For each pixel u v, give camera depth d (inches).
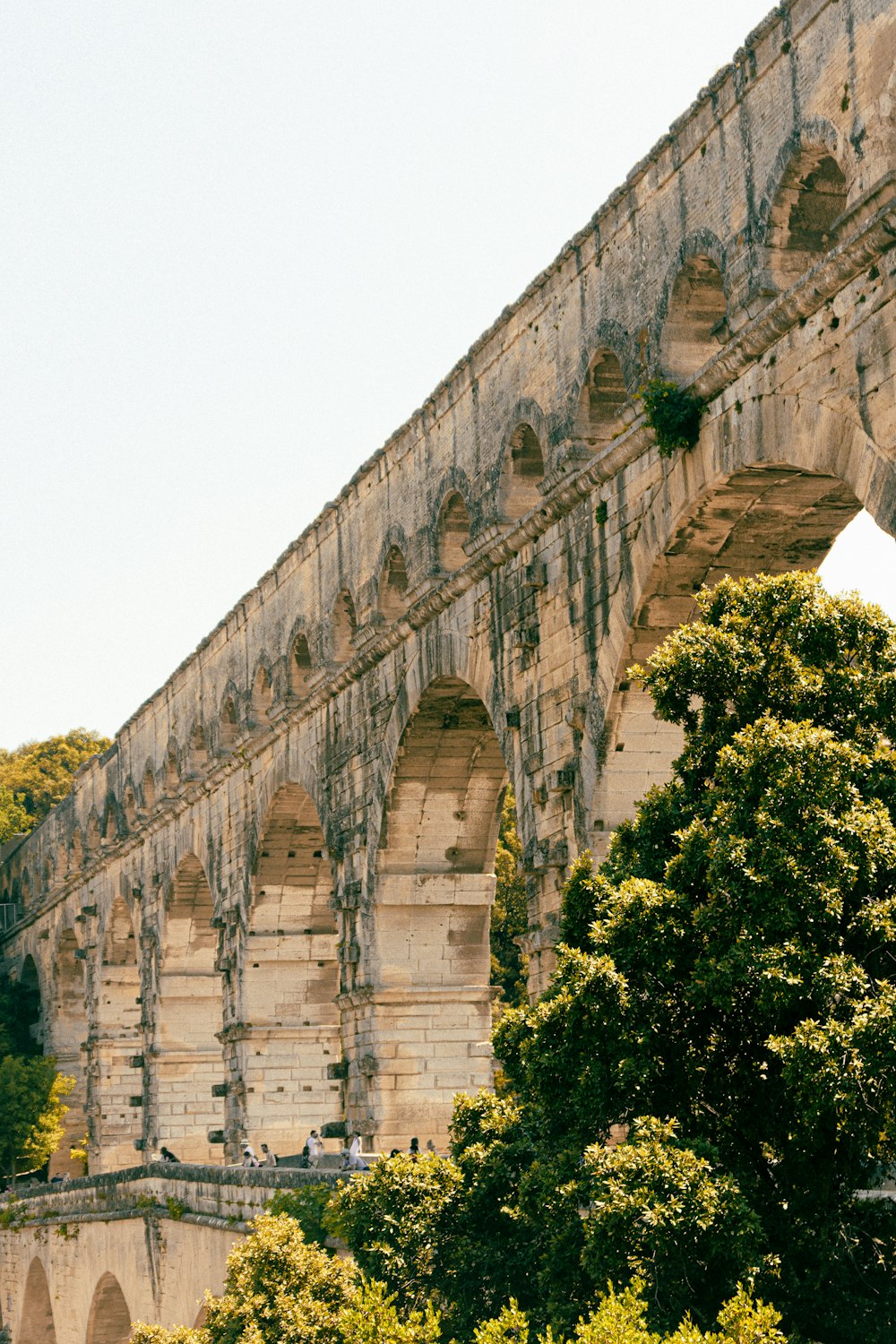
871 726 1158.3
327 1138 2598.4
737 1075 1149.1
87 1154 3897.6
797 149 1425.9
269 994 2822.3
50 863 4463.6
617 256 1718.8
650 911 1138.7
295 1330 1513.3
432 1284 1380.4
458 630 2074.3
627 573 1670.8
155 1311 2409.0
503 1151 1398.9
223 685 3021.7
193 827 3191.4
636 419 1657.2
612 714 1694.1
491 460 1990.7
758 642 1197.7
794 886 1068.5
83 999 4392.2
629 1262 1057.5
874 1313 1088.2
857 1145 1061.8
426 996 2298.2
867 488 1314.0
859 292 1337.4
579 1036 1151.6
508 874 4141.2
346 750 2443.4
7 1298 3223.4
